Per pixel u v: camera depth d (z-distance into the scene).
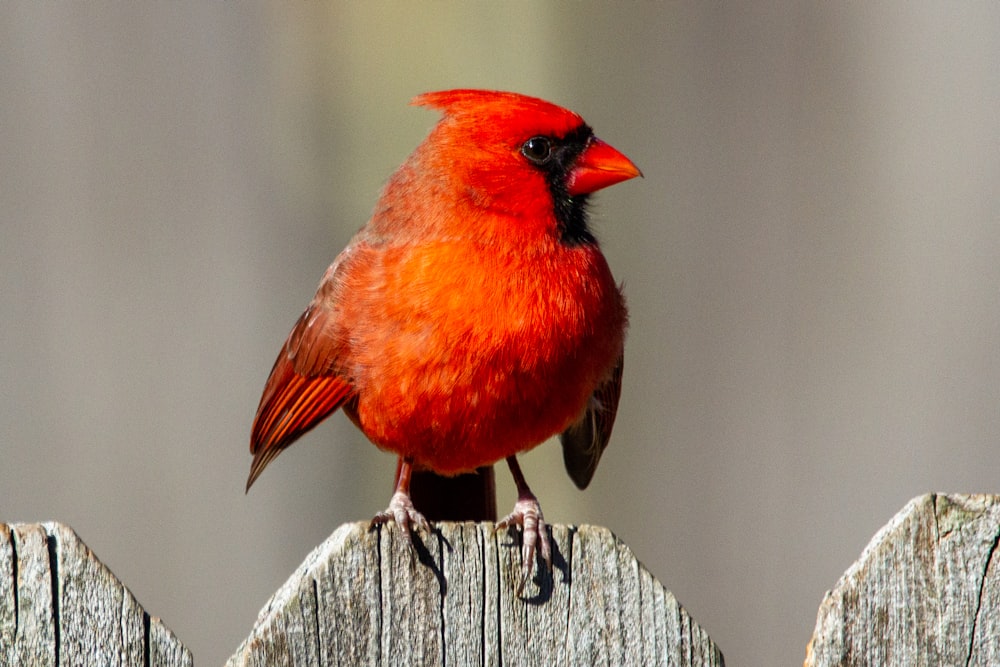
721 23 10.03
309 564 5.00
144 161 9.30
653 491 9.95
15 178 9.06
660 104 10.07
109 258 9.20
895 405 9.70
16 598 4.55
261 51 9.58
